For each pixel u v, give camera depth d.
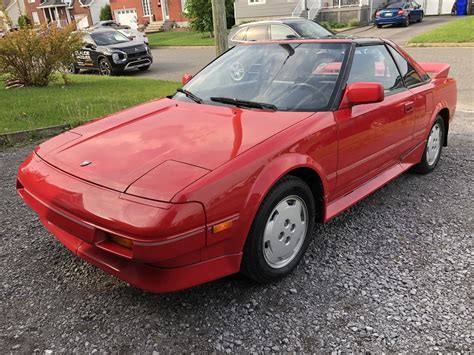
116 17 39.09
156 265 2.43
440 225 3.77
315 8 25.55
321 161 3.11
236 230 2.55
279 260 2.97
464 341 2.44
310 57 3.71
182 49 22.80
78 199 2.51
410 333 2.51
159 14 36.88
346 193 3.60
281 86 3.55
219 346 2.44
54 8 46.00
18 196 4.52
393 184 4.70
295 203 2.99
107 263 2.60
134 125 3.22
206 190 2.39
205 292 2.91
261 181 2.63
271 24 11.73
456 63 11.88
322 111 3.25
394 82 4.15
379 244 3.47
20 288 2.99
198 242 2.38
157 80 12.27
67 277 3.11
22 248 3.50
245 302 2.80
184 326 2.60
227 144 2.77
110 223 2.34
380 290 2.90
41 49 11.02
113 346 2.46
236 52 4.16
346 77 3.48
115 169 2.61
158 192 2.35
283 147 2.81
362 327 2.57
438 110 4.73
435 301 2.78
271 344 2.45
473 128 6.63
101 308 2.77
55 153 2.99
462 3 27.84
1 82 12.55
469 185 4.61
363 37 4.12
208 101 3.62
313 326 2.58
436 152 5.03
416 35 18.88
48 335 2.55
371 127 3.60
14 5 49.94
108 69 15.02
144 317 2.68
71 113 7.83
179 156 2.66
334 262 3.23
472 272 3.08
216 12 8.23
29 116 7.64
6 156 5.86
